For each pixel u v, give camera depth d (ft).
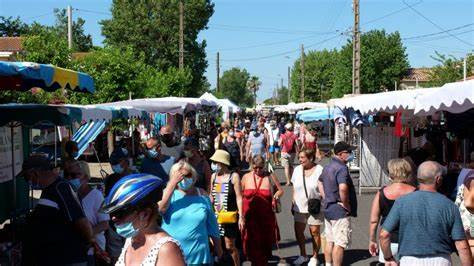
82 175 20.61
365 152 53.72
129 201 9.27
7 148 31.24
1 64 20.34
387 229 16.12
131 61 76.02
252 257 25.25
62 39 66.28
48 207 16.47
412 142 51.34
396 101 37.35
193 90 171.01
